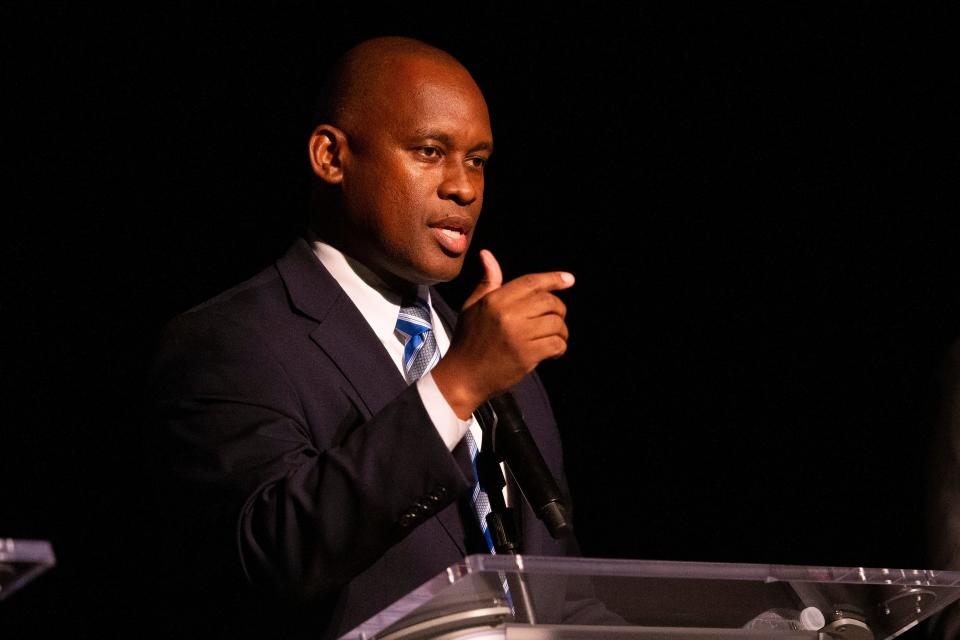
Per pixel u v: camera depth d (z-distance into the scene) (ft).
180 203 39.32
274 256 39.63
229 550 20.56
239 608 22.15
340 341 24.18
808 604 18.06
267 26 40.98
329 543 19.53
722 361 45.37
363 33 42.19
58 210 38.17
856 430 44.01
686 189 46.11
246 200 39.86
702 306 45.68
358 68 26.13
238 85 40.40
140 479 36.88
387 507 19.56
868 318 44.55
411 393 20.20
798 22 45.80
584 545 44.47
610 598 16.66
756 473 44.55
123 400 37.40
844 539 43.45
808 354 44.88
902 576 17.65
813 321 44.98
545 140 46.09
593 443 45.21
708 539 44.34
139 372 37.73
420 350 25.53
